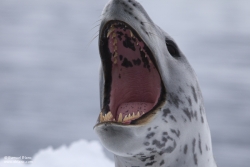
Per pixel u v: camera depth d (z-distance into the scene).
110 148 13.70
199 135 16.38
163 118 14.98
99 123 13.66
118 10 14.77
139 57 16.58
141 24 15.15
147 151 14.68
